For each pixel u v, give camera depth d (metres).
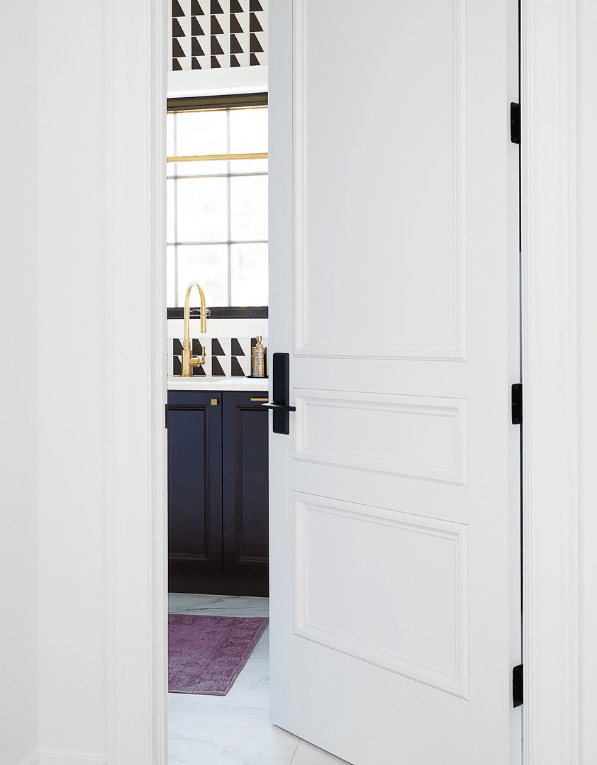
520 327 1.71
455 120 1.75
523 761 1.70
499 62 1.67
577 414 1.62
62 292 1.85
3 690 1.74
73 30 1.82
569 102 1.59
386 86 1.90
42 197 1.85
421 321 1.84
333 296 2.05
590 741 1.66
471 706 1.75
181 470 3.44
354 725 2.00
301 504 2.15
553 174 1.60
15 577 1.78
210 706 2.36
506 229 1.67
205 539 3.45
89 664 1.87
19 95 1.77
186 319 3.89
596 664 1.65
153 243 1.82
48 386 1.86
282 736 2.18
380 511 1.93
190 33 3.92
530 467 1.65
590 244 1.61
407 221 1.86
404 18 1.85
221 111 3.98
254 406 3.36
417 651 1.87
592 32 1.59
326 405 2.08
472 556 1.75
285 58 2.14
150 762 1.84
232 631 2.99
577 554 1.63
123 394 1.81
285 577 2.20
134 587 1.83
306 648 2.14
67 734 1.88
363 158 1.95
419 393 1.84
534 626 1.65
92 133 1.82
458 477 1.76
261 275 3.99
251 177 3.98
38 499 1.88
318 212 2.08
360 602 2.00
